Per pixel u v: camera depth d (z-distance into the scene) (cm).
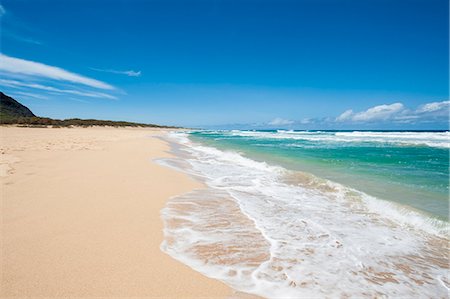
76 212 471
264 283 297
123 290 272
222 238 405
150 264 321
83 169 825
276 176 885
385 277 321
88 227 413
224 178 853
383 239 417
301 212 533
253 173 938
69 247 349
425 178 811
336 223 478
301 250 376
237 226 454
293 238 414
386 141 2497
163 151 1563
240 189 710
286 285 296
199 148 1928
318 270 328
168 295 269
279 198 629
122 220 450
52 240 366
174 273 306
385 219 498
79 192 587
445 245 402
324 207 565
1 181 642
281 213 526
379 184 742
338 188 689
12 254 326
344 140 2823
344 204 585
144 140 2419
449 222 452
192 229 435
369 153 1498
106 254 338
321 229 450
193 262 333
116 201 543
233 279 302
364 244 400
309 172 927
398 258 364
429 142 2225
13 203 500
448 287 305
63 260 318
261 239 407
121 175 779
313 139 3158
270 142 2631
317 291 289
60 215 454
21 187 601
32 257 321
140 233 404
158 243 377
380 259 360
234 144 2361
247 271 319
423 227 457
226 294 275
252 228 448
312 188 726
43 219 434
